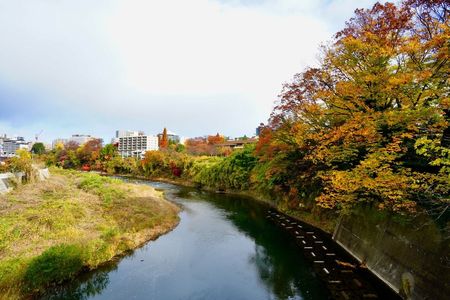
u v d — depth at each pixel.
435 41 10.20
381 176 11.63
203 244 19.20
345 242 17.53
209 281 13.84
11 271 11.41
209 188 49.03
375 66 13.51
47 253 12.73
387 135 12.93
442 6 10.98
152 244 18.95
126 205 24.81
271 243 19.16
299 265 15.29
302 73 18.38
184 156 64.69
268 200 34.69
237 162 43.88
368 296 11.71
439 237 10.18
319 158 16.12
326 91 15.02
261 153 30.58
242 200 37.31
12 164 27.25
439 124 10.68
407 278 11.21
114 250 16.39
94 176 37.84
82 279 13.46
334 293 12.09
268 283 13.50
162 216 24.33
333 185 14.42
